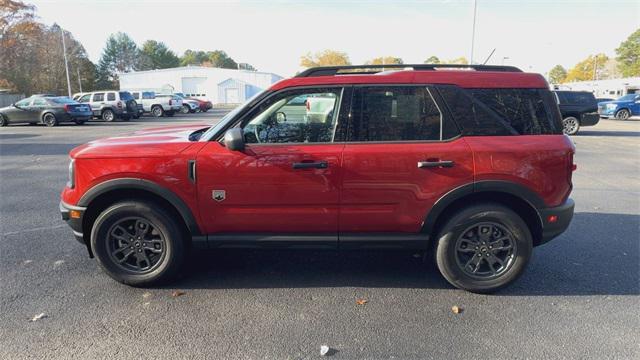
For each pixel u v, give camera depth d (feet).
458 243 12.01
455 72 11.93
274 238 12.09
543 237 12.05
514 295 12.19
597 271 13.79
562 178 11.75
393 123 11.75
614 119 96.94
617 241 16.51
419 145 11.57
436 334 10.16
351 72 12.64
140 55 323.57
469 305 11.59
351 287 12.66
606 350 9.53
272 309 11.31
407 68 12.67
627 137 53.57
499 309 11.39
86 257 14.70
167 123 74.43
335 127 11.73
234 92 196.65
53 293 12.07
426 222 11.81
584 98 56.03
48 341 9.75
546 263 14.44
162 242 12.25
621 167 32.58
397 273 13.65
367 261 14.62
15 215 19.52
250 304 11.58
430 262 14.51
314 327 10.43
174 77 193.47
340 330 10.30
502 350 9.52
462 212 11.85
